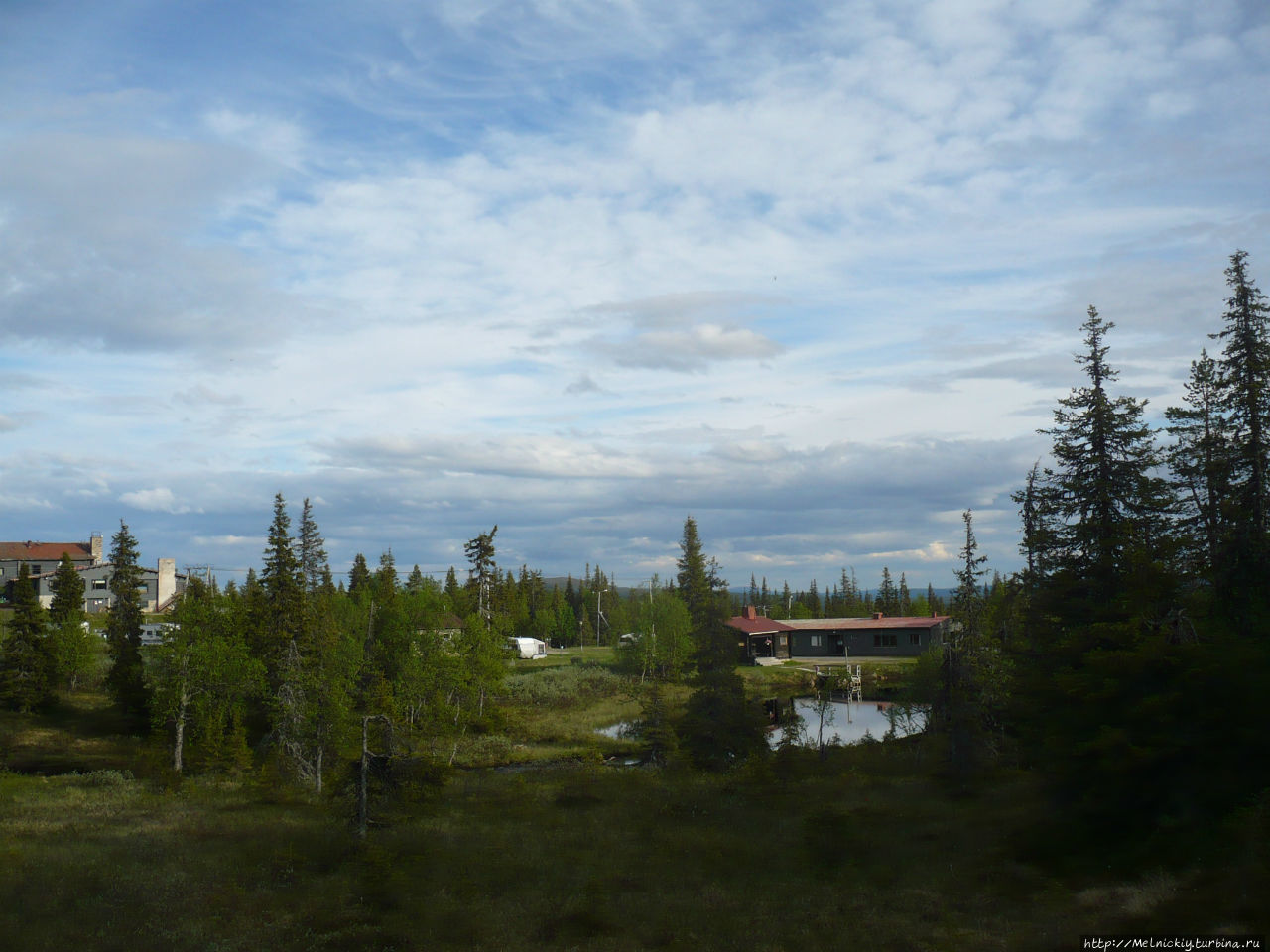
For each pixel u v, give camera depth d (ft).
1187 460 102.68
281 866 76.02
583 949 51.98
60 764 155.12
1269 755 60.70
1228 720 61.36
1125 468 94.17
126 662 189.26
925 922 55.01
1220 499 94.53
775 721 203.31
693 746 131.13
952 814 90.07
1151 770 63.05
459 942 53.88
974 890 61.98
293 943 53.78
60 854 79.66
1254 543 87.51
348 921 58.59
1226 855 55.21
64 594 215.31
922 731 155.43
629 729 205.77
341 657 176.45
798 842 82.48
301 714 153.17
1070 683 68.54
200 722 159.02
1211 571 90.53
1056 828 70.23
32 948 52.24
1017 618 121.39
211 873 72.59
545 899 63.72
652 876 71.61
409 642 196.54
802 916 58.03
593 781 123.34
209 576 287.28
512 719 215.10
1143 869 58.54
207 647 159.53
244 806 115.24
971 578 124.77
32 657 186.29
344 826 84.58
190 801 120.16
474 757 175.22
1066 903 54.95
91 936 54.90
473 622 204.13
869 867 71.46
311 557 234.58
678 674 274.57
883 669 288.71
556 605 431.84
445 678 187.93
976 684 117.50
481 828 92.48
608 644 434.30
